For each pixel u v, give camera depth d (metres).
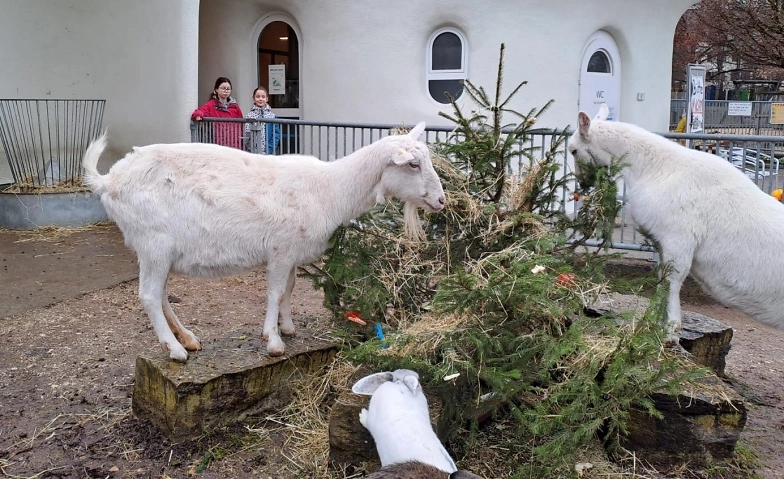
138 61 10.01
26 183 9.62
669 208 4.18
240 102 11.18
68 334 5.37
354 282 4.00
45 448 3.69
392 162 3.72
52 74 10.31
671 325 3.90
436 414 3.35
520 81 9.73
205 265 3.73
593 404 3.34
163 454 3.59
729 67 37.56
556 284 3.67
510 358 3.40
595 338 3.71
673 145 4.36
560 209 4.62
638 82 10.80
